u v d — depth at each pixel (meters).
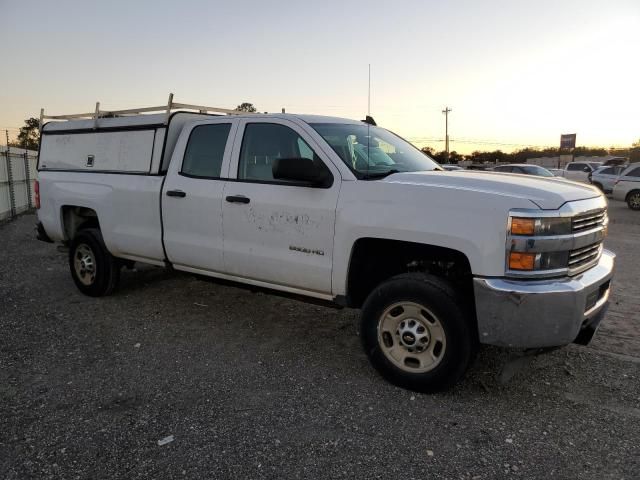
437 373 3.72
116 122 5.97
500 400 3.80
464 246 3.52
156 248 5.49
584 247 3.78
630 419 3.55
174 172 5.30
